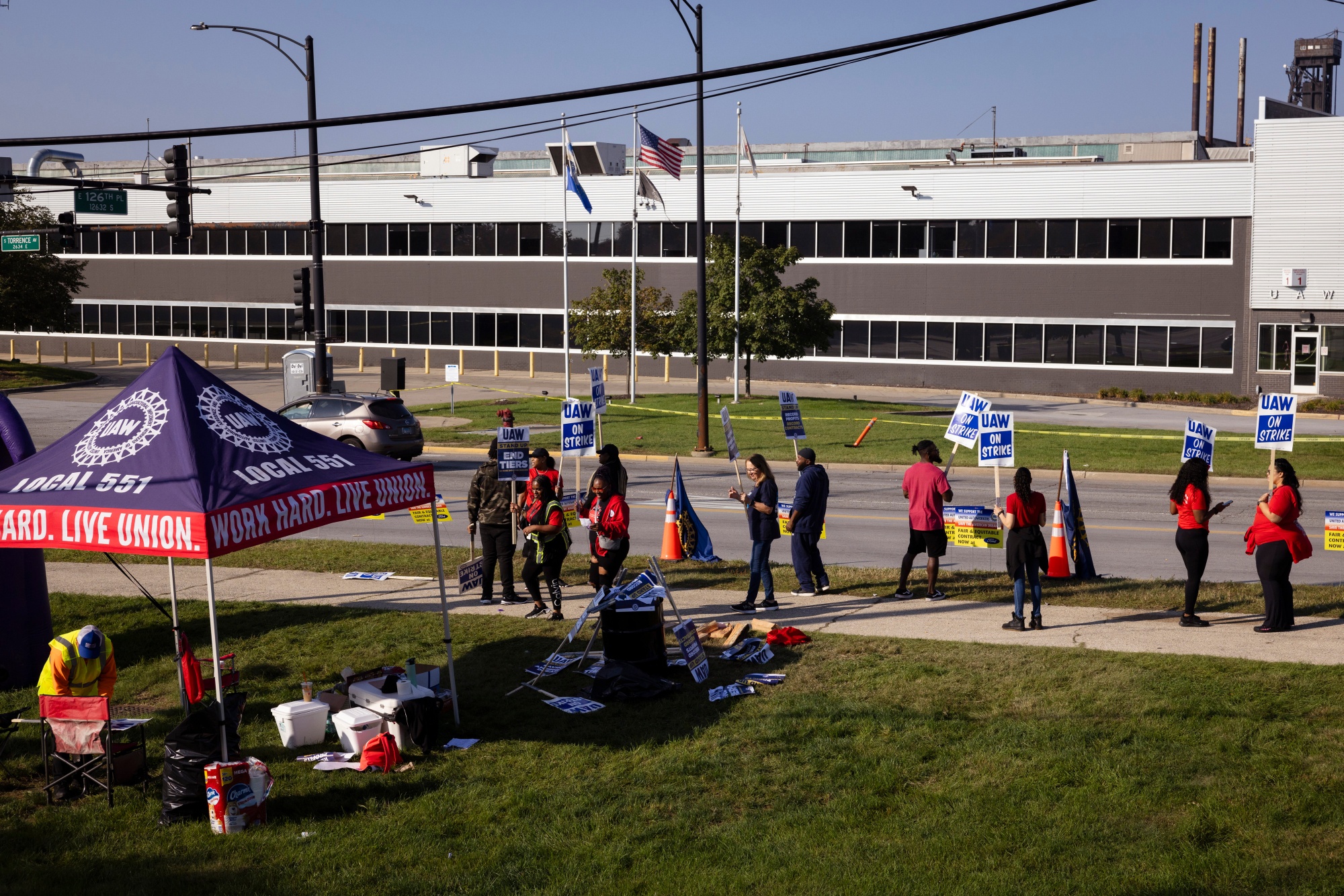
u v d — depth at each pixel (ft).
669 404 127.13
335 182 182.39
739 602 41.09
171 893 20.27
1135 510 65.31
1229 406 138.41
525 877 20.67
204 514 23.75
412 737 27.02
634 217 132.16
